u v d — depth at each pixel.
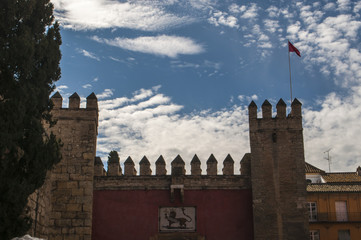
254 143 38.59
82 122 38.84
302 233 36.28
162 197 37.94
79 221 36.69
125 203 37.78
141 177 38.38
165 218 37.44
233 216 37.34
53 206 36.88
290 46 44.22
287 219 36.62
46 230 36.03
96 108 39.44
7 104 24.39
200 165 38.97
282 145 38.41
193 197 37.88
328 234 48.62
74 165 37.84
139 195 38.00
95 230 37.09
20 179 25.34
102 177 38.31
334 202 49.88
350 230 48.62
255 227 36.59
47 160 26.45
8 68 25.02
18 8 26.22
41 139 26.38
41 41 27.61
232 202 37.66
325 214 49.31
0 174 24.12
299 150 38.22
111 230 37.12
